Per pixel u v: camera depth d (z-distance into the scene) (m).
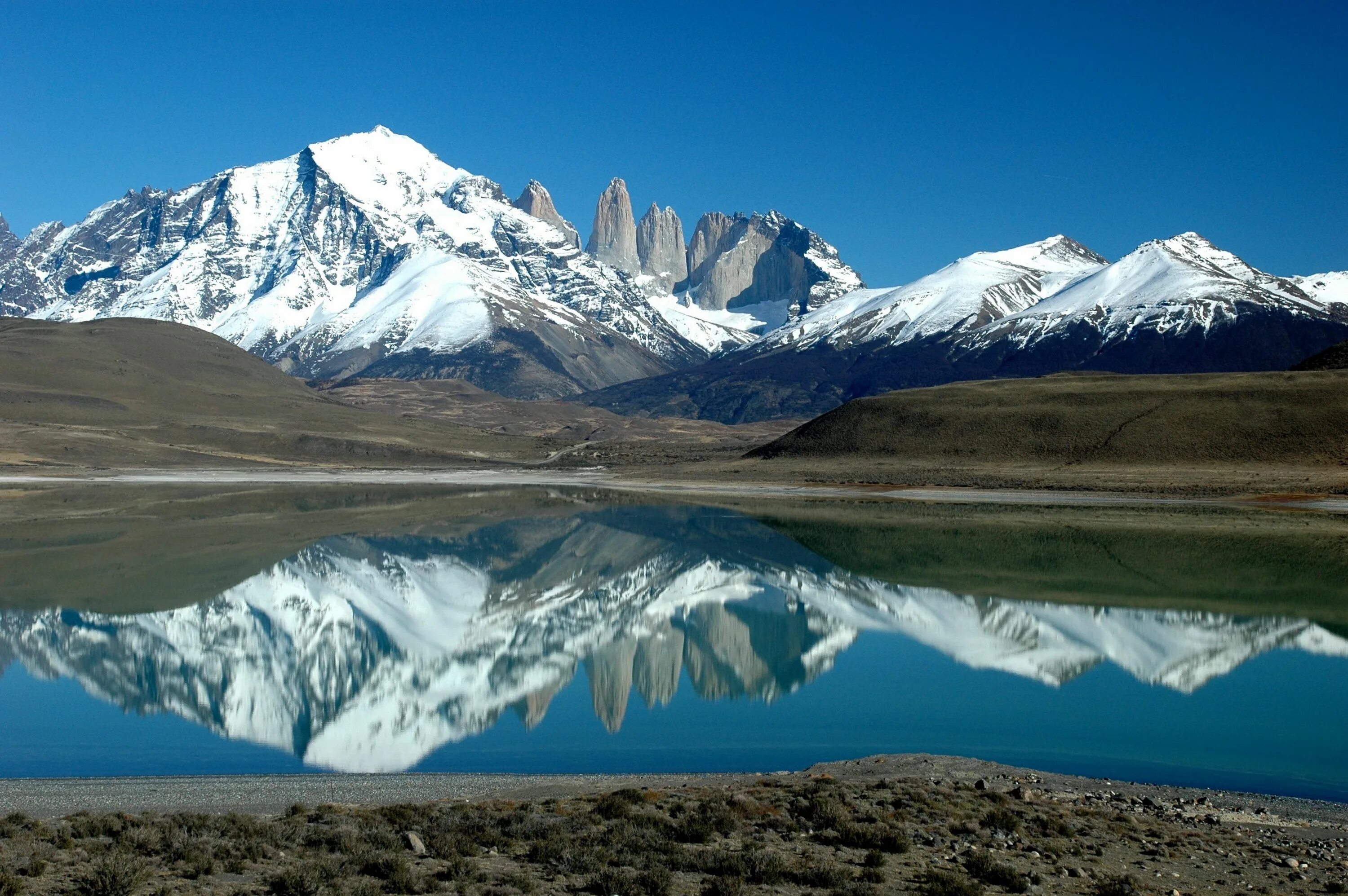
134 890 16.33
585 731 34.78
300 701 39.03
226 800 24.64
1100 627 52.59
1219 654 46.12
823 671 43.59
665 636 51.75
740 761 31.06
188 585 66.19
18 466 177.00
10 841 19.00
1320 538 86.19
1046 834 21.41
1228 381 168.62
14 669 44.03
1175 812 23.88
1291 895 18.36
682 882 17.81
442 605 60.69
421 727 35.25
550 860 18.53
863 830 20.41
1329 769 30.06
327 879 16.95
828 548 84.31
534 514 115.00
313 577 69.94
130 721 35.97
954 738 33.41
